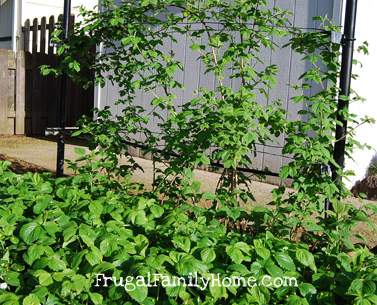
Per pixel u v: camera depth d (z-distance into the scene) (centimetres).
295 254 271
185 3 425
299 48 405
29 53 1036
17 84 1027
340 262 274
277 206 344
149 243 297
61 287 245
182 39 753
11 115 1026
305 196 340
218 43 398
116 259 264
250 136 338
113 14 432
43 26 1079
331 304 250
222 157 345
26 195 336
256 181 668
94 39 459
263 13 415
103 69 485
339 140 372
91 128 445
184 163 380
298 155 354
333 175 371
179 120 383
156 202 347
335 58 389
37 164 735
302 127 356
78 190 346
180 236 277
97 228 289
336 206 319
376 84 655
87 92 1079
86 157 408
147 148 440
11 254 294
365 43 388
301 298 246
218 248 276
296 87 395
